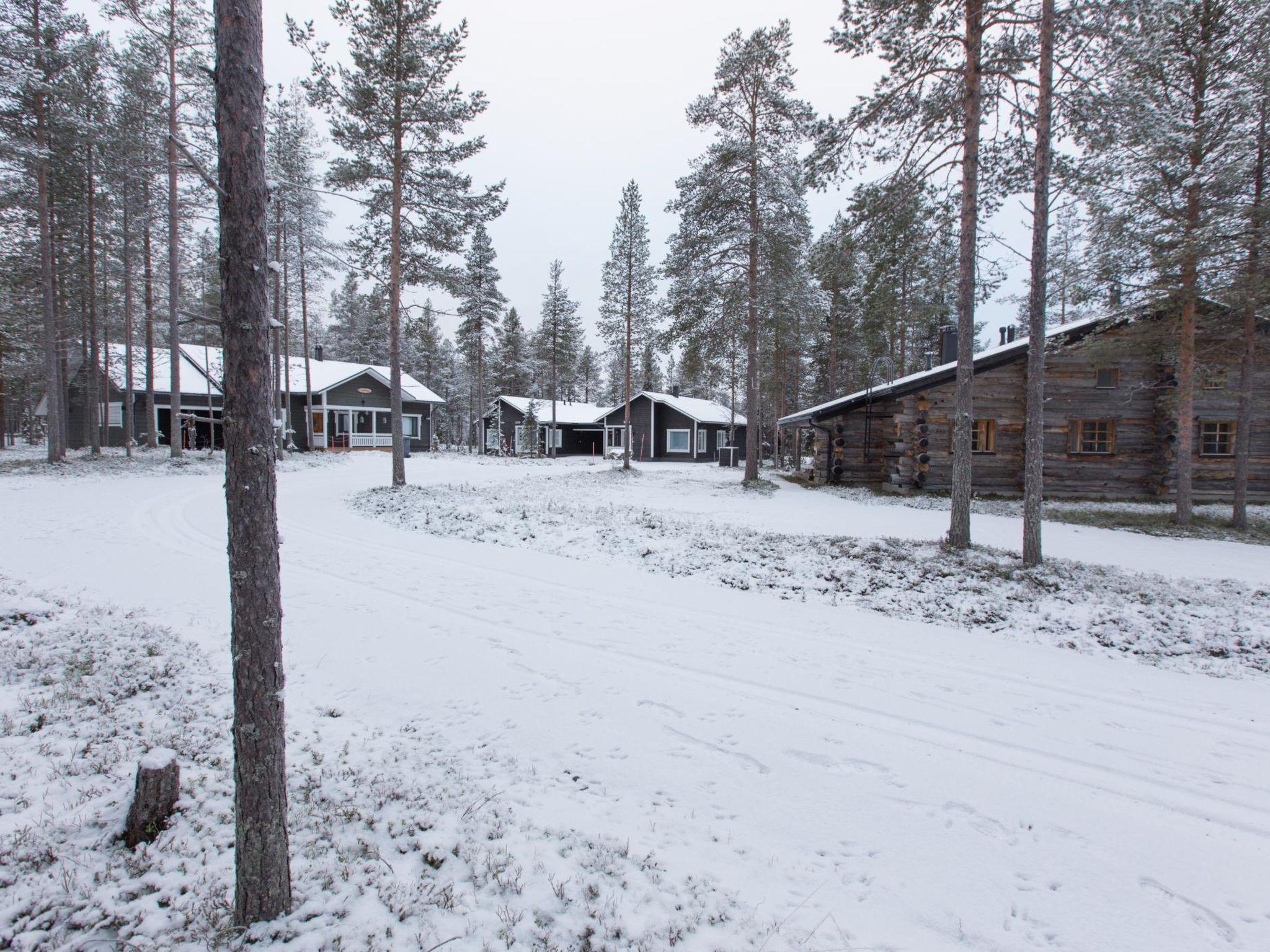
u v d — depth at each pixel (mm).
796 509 17281
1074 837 3443
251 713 2732
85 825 3350
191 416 24562
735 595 8500
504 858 3141
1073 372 19906
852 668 5957
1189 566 10438
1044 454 19844
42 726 4375
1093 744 4547
